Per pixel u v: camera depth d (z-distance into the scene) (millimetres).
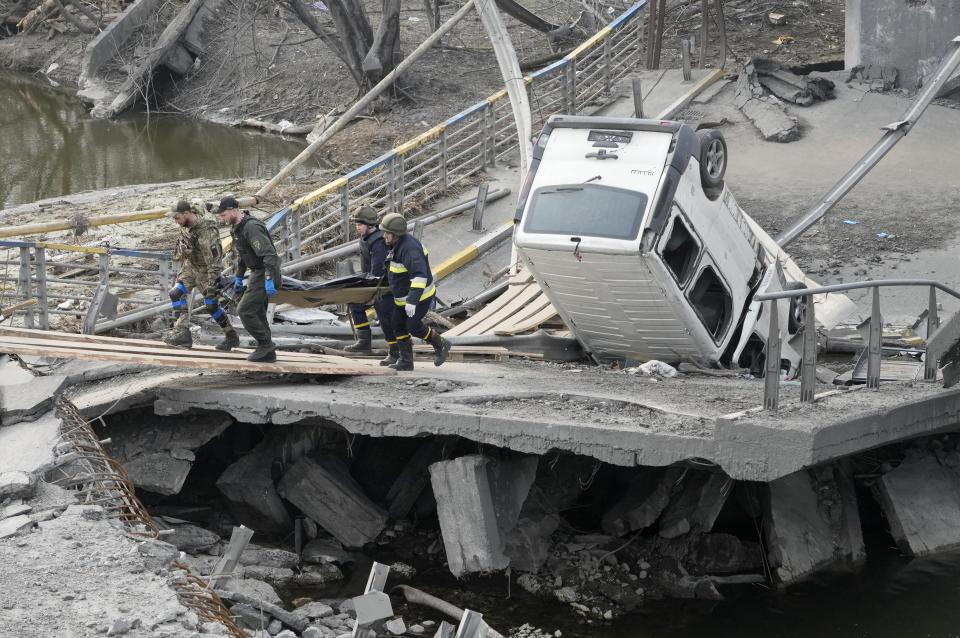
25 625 11359
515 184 42406
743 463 15945
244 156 55812
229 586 17828
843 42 62562
